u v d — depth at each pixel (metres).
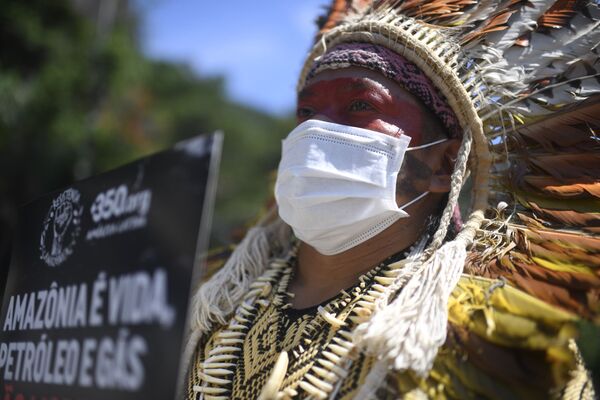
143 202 1.11
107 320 1.10
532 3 1.67
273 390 1.30
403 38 1.58
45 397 1.17
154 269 1.05
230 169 20.84
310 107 1.66
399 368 1.17
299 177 1.55
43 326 1.24
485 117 1.60
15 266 1.40
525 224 1.55
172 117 15.41
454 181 1.50
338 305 1.45
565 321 1.22
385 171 1.52
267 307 1.58
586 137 1.56
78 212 1.25
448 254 1.37
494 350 1.25
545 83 1.62
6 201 7.12
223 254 2.05
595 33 1.61
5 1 7.33
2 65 7.30
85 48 7.84
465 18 1.67
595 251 1.40
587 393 1.36
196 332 1.61
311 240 1.56
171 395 0.96
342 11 1.93
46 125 7.30
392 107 1.57
